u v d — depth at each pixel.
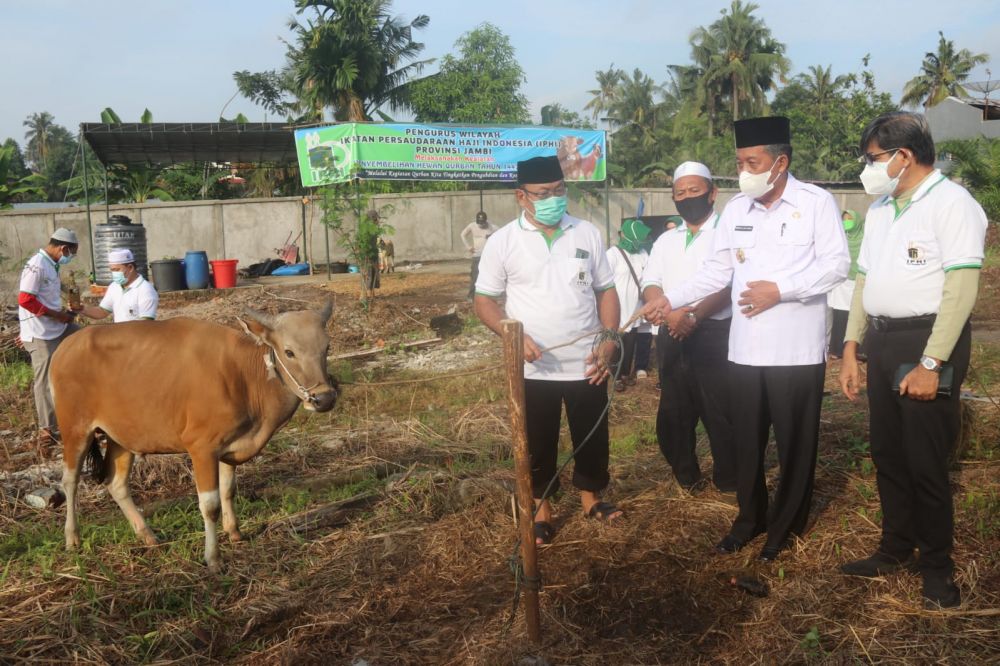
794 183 4.13
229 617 4.00
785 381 4.06
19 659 3.65
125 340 4.63
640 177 44.97
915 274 3.60
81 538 4.92
